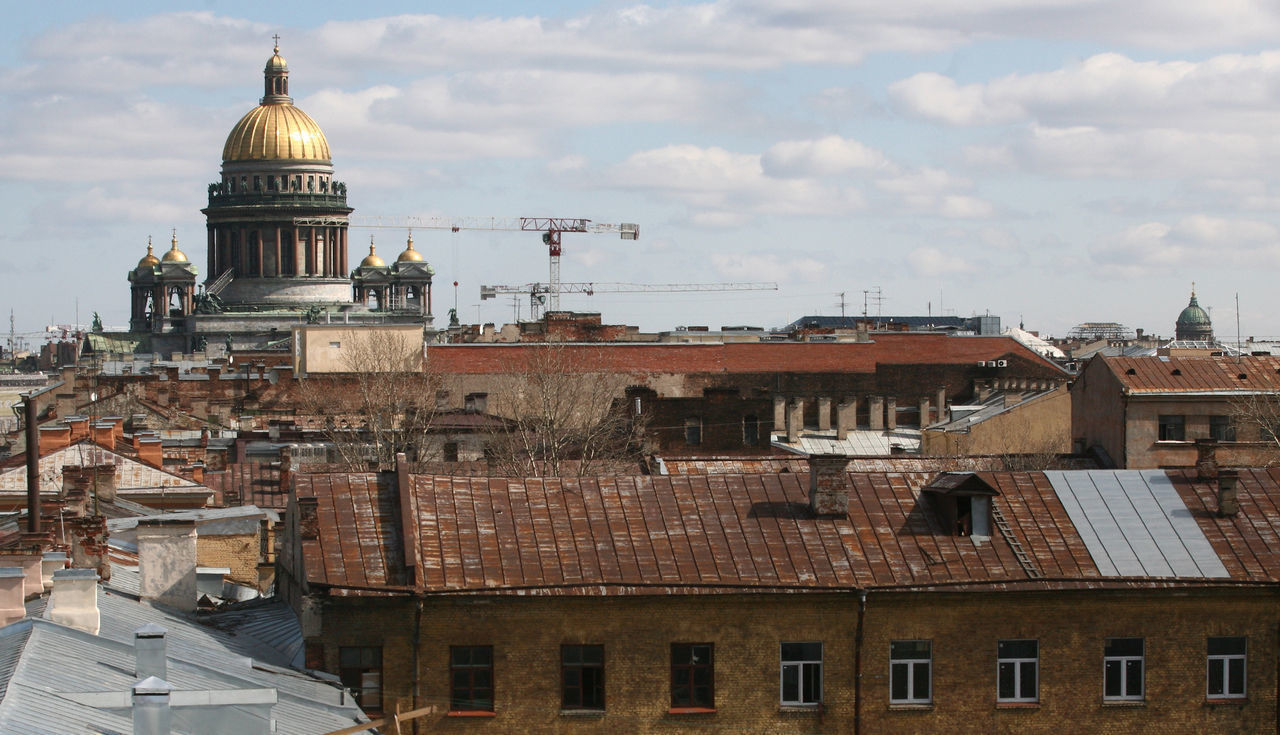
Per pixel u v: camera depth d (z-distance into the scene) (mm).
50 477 125938
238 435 180250
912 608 72125
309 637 68438
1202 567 74875
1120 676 73750
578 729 70125
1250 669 74125
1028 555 74938
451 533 72500
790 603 71438
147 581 74500
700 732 70875
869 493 77562
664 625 70812
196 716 49750
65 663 54031
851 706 71688
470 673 69875
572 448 160875
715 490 76938
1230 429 142000
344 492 74125
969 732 72312
